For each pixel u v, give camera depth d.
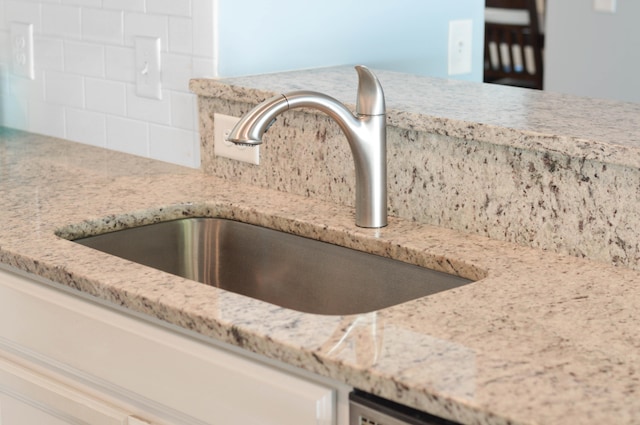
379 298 1.77
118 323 1.54
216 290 1.50
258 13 2.20
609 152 1.54
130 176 2.19
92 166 2.28
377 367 1.22
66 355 1.64
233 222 1.99
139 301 1.48
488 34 5.67
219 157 2.18
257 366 1.37
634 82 3.85
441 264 1.66
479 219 1.76
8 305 1.74
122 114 2.38
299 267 1.89
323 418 1.30
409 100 1.92
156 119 2.31
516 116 1.76
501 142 1.67
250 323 1.36
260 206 1.96
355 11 2.39
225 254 2.01
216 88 2.09
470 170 1.75
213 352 1.42
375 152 1.77
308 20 2.30
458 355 1.25
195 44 2.18
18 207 1.94
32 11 2.54
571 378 1.18
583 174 1.60
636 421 1.08
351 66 2.39
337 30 2.37
